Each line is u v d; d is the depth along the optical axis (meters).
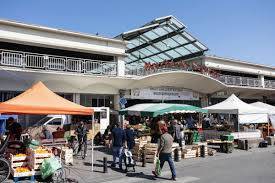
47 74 18.62
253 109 18.36
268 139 19.48
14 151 10.43
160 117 18.98
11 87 18.66
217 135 18.72
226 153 15.89
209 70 27.92
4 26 18.45
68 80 20.08
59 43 20.55
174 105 15.68
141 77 22.81
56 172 9.38
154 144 13.08
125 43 23.69
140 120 23.11
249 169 11.34
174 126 14.23
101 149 16.73
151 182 9.37
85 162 12.76
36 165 9.66
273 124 20.55
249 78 33.31
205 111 16.42
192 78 26.00
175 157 13.38
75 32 21.12
